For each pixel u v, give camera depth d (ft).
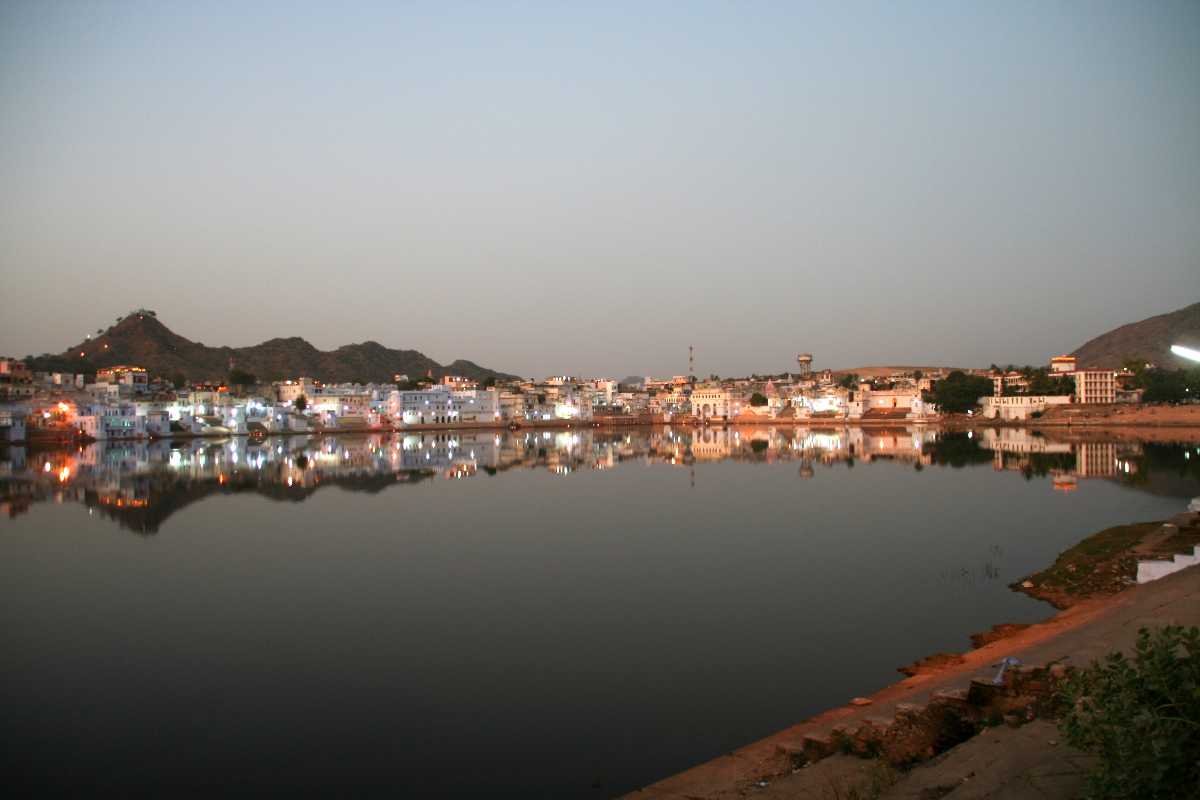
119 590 118.83
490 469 311.88
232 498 221.66
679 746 65.21
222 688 80.48
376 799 58.29
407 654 89.45
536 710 73.46
